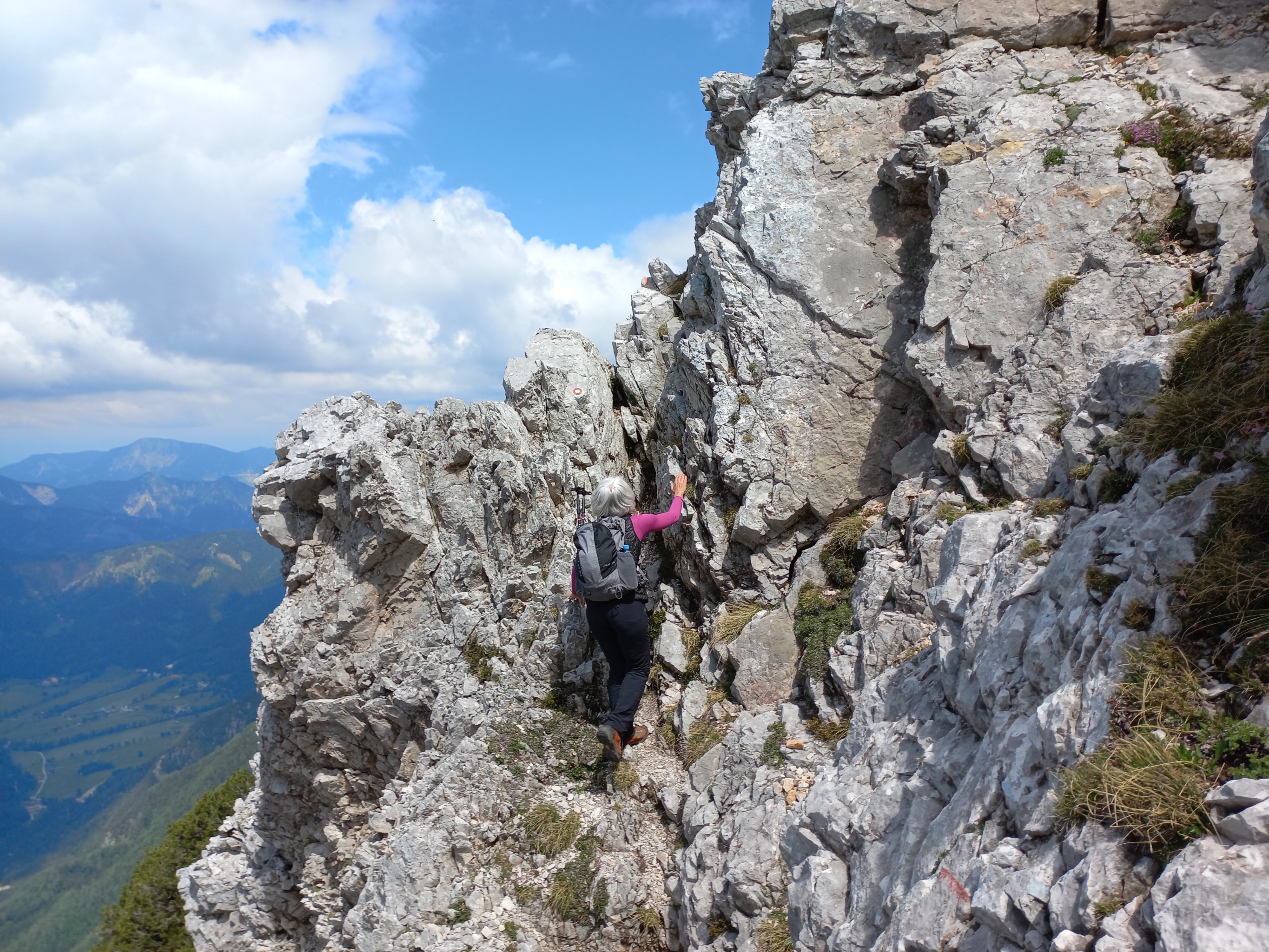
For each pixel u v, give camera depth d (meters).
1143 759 3.81
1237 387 5.08
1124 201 7.94
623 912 8.15
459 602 12.75
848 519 9.16
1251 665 3.88
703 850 7.53
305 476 14.28
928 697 6.32
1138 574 4.59
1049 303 7.81
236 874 17.08
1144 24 9.28
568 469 12.23
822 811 6.18
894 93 10.61
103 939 26.53
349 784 14.86
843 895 5.75
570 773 9.96
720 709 8.98
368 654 13.70
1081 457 6.26
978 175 8.73
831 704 7.94
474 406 13.20
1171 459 5.11
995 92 9.47
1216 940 2.93
